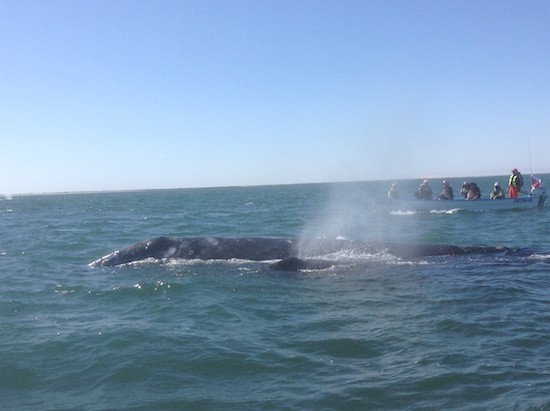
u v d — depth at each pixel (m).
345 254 17.59
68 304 13.00
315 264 16.16
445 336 9.85
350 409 7.13
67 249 24.00
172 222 39.62
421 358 8.76
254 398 7.51
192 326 10.87
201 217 44.31
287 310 11.90
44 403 7.59
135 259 17.88
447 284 13.89
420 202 40.44
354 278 14.82
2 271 17.98
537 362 8.49
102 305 12.85
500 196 40.62
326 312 11.66
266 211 50.19
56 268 18.31
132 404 7.45
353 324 10.72
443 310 11.55
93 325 11.06
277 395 7.57
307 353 9.16
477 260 16.89
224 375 8.35
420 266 16.12
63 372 8.64
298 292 13.50
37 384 8.23
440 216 38.03
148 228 34.34
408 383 7.81
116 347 9.63
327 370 8.42
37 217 56.12
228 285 14.34
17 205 107.31
